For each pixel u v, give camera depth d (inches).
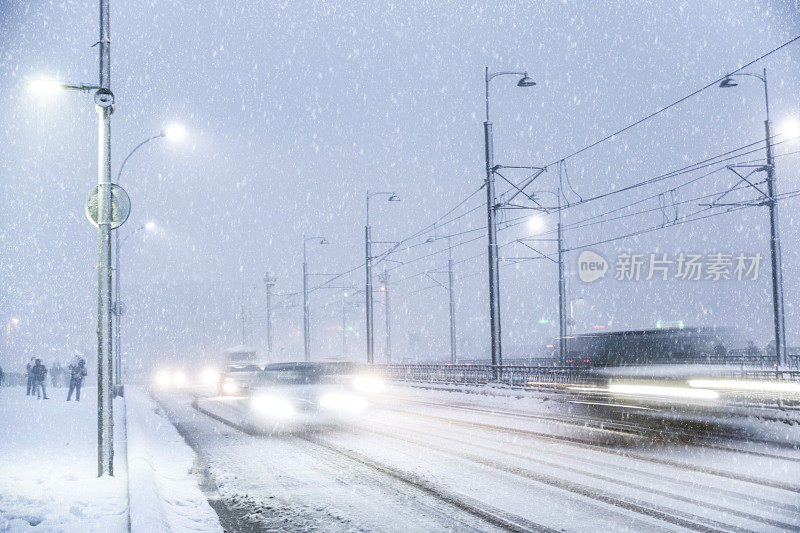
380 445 583.8
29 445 567.8
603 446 537.6
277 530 315.3
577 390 1167.6
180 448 597.0
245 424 796.6
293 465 494.3
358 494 387.2
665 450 511.2
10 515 302.4
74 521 295.7
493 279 1344.7
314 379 996.6
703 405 865.5
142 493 344.2
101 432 421.7
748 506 329.1
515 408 943.7
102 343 428.8
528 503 348.5
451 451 535.5
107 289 435.2
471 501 358.0
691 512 319.0
